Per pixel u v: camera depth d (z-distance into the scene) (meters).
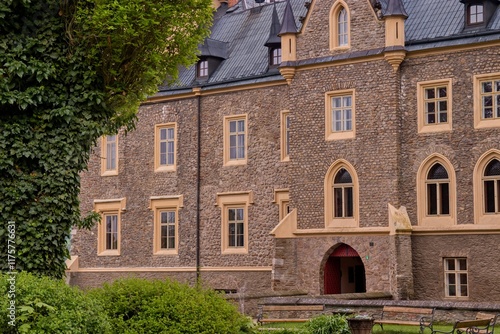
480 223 37.41
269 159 44.59
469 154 37.97
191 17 28.84
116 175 50.25
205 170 46.91
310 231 40.62
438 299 37.88
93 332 18.03
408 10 41.00
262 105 45.06
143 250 48.84
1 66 25.19
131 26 25.97
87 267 50.84
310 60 41.31
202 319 20.03
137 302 20.02
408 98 39.28
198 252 46.66
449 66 38.53
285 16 42.12
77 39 26.17
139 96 28.66
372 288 38.84
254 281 44.53
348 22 40.41
